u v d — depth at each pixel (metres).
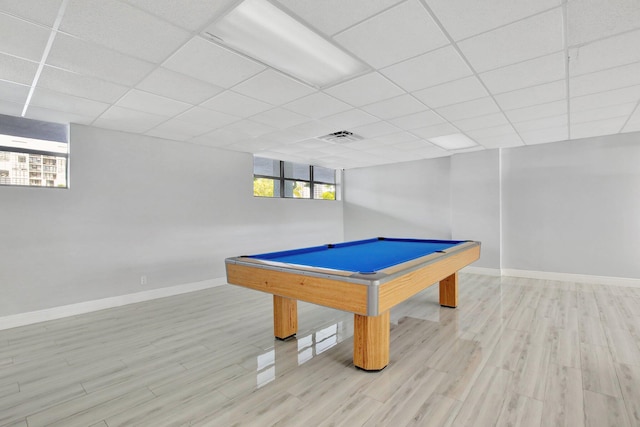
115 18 1.84
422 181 6.88
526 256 5.52
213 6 1.76
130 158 4.34
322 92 2.99
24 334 3.16
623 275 4.80
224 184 5.47
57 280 3.70
